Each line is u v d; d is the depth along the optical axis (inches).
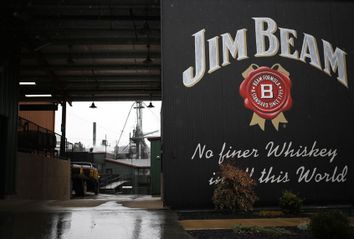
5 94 661.9
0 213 434.0
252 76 506.9
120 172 2385.6
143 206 509.0
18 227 338.6
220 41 509.4
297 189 491.5
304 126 503.2
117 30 708.7
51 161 944.3
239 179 456.1
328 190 495.2
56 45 767.7
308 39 521.0
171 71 498.9
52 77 978.7
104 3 609.9
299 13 524.4
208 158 487.2
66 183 1104.8
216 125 493.4
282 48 515.5
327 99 511.5
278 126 500.1
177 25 508.1
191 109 493.7
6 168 654.5
